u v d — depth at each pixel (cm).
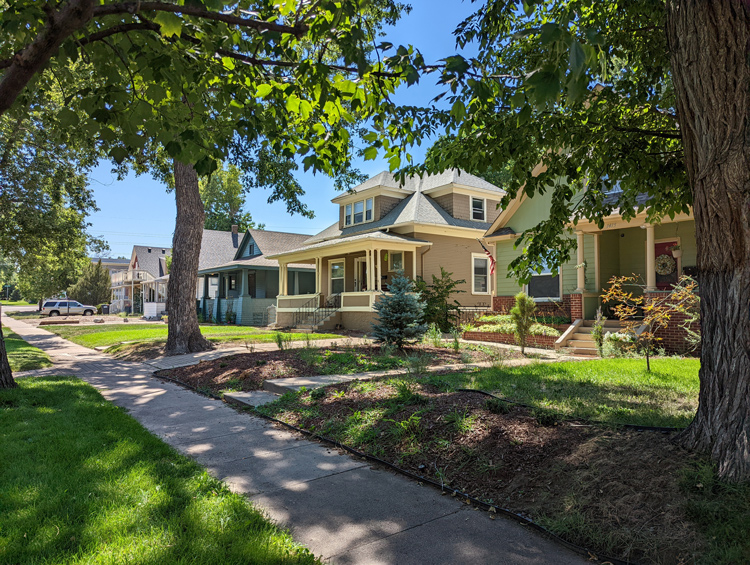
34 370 1180
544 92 228
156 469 410
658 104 596
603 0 575
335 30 379
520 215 1756
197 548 273
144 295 4691
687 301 952
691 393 608
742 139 314
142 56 371
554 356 1173
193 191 1490
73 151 1552
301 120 523
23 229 1847
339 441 516
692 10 331
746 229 317
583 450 387
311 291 3142
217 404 750
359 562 278
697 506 287
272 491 387
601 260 1498
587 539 296
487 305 2302
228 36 422
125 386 936
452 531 317
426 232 2103
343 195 2514
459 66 286
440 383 696
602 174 620
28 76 288
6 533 288
